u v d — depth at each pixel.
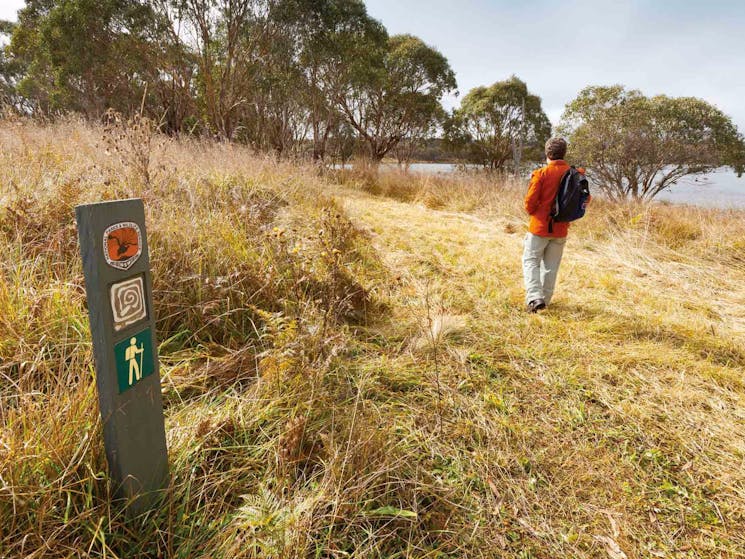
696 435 2.30
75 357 1.94
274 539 1.42
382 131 23.77
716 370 2.92
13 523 1.19
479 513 1.75
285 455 1.74
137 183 3.84
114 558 1.21
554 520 1.76
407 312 3.52
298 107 17.69
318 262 3.70
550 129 27.30
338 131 21.30
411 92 22.55
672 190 15.15
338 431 1.99
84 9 14.18
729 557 1.64
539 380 2.72
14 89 23.75
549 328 3.49
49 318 2.09
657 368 2.95
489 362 2.85
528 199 3.74
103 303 1.13
